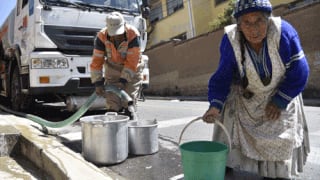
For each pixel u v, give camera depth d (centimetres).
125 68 426
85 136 353
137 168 341
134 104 447
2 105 859
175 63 1942
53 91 607
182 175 320
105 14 659
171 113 830
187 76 1852
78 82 619
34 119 505
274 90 270
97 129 343
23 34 661
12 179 335
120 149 353
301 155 282
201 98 1541
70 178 281
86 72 630
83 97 640
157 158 374
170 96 1916
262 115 274
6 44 817
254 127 276
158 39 2530
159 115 788
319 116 718
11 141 425
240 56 262
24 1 670
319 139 472
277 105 260
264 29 244
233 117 287
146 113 840
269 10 238
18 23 705
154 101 1436
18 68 704
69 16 623
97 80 422
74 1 632
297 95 263
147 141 383
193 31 2147
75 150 398
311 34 1220
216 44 1644
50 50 612
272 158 268
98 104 593
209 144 275
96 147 345
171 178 312
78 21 630
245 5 238
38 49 606
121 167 345
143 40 698
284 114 268
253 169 281
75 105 628
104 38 430
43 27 603
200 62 1755
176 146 429
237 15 245
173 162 359
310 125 598
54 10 612
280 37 249
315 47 1209
